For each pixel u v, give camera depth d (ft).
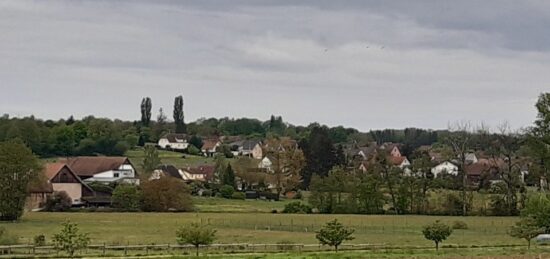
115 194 481.87
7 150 411.75
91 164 632.79
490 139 475.72
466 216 450.30
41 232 330.75
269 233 332.39
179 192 478.59
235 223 385.09
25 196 416.46
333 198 469.16
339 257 226.99
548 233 308.19
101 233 325.42
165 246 260.21
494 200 459.73
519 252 251.19
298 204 474.08
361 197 465.47
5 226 365.20
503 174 463.01
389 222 400.26
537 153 435.94
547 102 431.43
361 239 308.81
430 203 466.70
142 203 476.54
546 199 310.86
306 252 249.14
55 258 229.04
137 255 238.89
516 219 424.05
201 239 252.01
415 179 470.80
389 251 254.27
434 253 245.65
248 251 255.09
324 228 262.67
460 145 490.90
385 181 471.62
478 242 299.79
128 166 635.66
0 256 233.14
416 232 349.82
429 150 643.86
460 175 485.56
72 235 233.55
